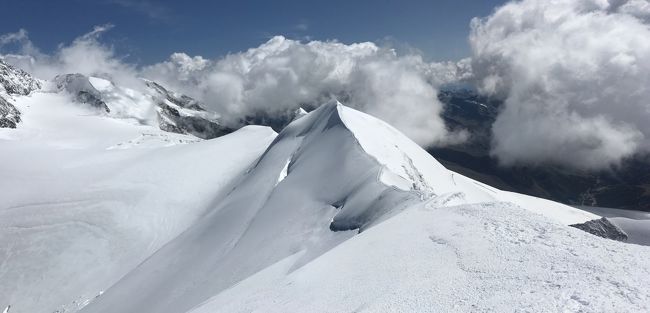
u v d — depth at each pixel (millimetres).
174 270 57312
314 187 58531
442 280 18984
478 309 15258
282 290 25203
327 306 19734
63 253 74750
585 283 15820
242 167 106875
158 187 96812
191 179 101312
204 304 31562
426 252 23078
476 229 24812
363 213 42938
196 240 63906
